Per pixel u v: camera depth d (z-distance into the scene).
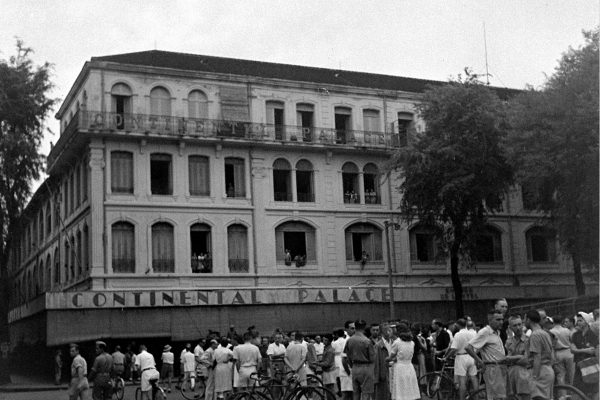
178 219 44.31
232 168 46.56
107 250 42.38
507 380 13.58
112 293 39.06
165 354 30.58
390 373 17.14
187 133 44.66
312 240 47.72
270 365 23.00
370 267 48.81
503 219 53.56
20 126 39.31
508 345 14.38
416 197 43.62
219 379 20.22
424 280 50.12
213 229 45.03
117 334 38.78
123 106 44.62
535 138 38.53
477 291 48.72
